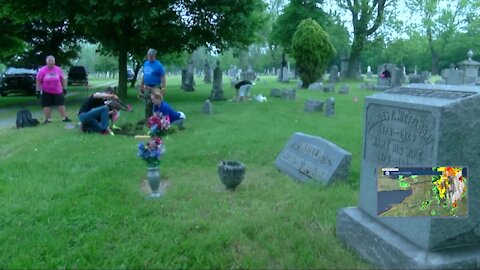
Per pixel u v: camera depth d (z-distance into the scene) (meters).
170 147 8.84
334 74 39.44
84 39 32.31
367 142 4.46
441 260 3.47
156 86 11.99
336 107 17.17
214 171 7.22
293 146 7.32
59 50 35.88
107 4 16.91
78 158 7.85
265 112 14.91
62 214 5.06
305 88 29.27
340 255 4.13
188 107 16.34
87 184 6.18
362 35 45.72
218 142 9.28
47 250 4.21
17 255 4.12
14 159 7.85
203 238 4.43
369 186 4.35
